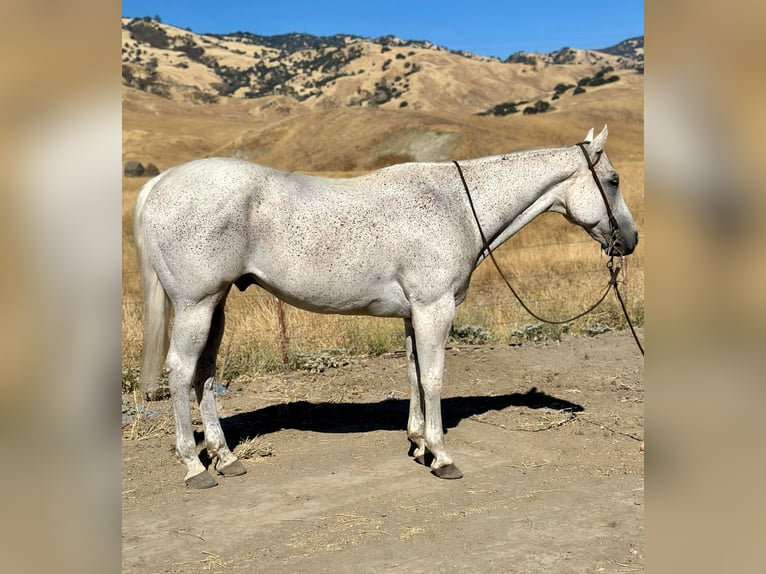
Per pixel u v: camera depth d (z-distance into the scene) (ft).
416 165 17.57
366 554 13.29
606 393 24.97
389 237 16.47
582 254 54.19
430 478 17.20
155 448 19.67
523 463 18.17
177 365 16.28
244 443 19.31
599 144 18.02
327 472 17.67
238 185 15.85
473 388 25.90
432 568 12.69
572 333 34.83
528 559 12.93
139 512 15.42
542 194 18.20
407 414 22.76
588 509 15.16
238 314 34.81
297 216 16.25
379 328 32.55
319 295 16.66
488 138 206.90
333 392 25.44
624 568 12.53
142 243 16.24
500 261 53.98
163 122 456.86
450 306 16.88
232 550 13.58
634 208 76.64
